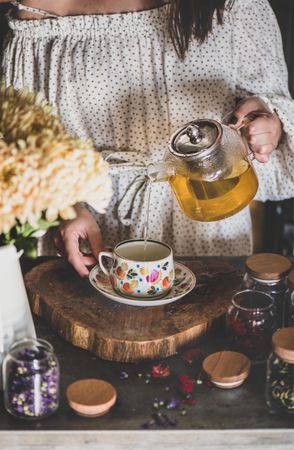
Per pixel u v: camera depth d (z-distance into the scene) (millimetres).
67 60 1832
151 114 1844
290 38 2141
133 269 1445
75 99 1858
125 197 1878
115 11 1809
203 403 1221
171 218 1902
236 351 1356
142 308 1440
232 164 1409
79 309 1427
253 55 1845
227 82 1850
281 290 1479
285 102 1771
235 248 1956
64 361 1335
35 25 1838
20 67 1880
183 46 1775
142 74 1828
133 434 1156
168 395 1241
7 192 1056
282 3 2113
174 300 1453
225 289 1521
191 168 1393
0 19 2096
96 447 1166
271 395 1202
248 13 1830
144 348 1318
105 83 1833
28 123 1126
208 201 1433
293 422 1179
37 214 1108
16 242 1261
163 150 1852
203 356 1344
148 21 1793
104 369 1313
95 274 1544
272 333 1338
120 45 1814
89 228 1649
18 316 1254
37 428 1166
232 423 1174
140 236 1906
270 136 1593
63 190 1088
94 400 1188
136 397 1237
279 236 2342
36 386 1165
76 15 1824
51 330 1436
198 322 1386
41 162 1065
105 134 1892
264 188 1926
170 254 1471
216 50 1816
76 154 1089
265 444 1167
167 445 1165
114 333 1341
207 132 1396
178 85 1830
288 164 1834
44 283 1531
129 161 1840
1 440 1160
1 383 1246
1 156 1055
